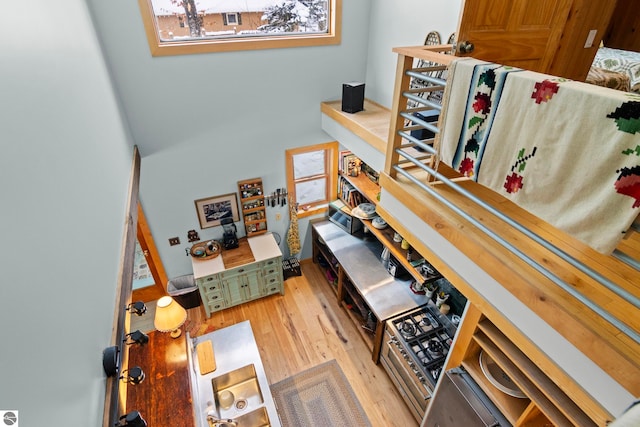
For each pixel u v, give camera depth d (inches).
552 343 53.1
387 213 92.7
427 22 111.0
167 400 86.4
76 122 60.9
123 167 97.5
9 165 33.4
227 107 135.9
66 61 62.6
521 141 51.4
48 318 34.7
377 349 137.6
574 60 88.6
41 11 53.2
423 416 116.6
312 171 176.7
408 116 77.7
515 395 80.1
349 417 125.4
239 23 124.7
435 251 77.1
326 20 137.7
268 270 166.1
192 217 156.1
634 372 42.1
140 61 115.0
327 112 145.8
